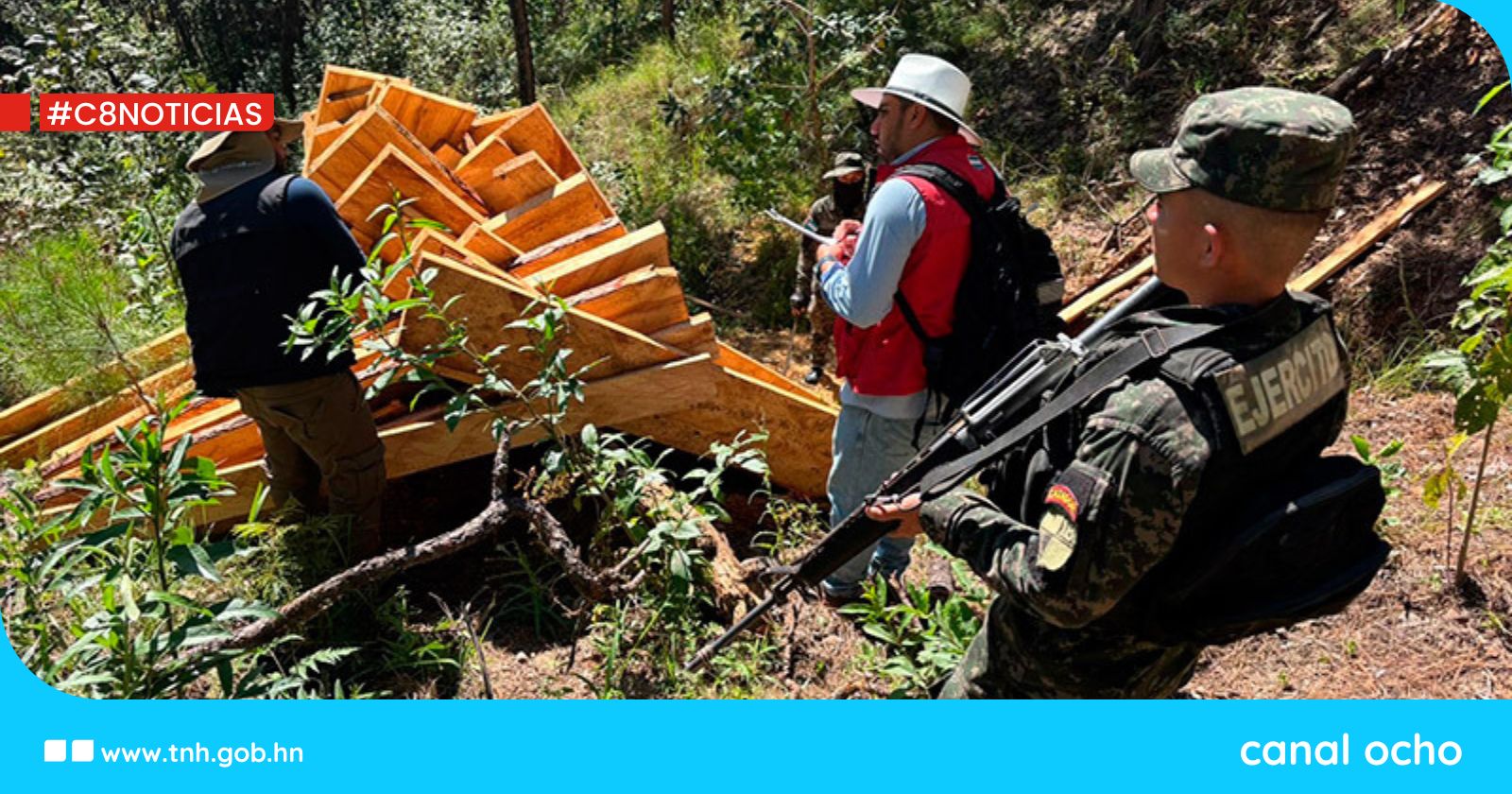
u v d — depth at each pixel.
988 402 2.25
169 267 6.12
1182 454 1.80
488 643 3.59
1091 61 7.96
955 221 3.02
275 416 3.57
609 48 12.41
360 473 3.70
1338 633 3.45
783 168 7.61
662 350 4.03
